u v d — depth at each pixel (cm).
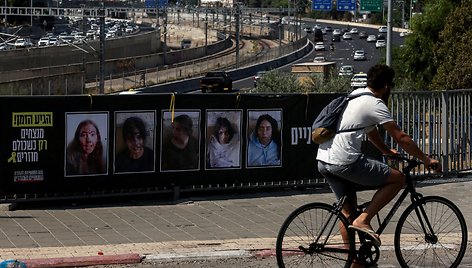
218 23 15362
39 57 8288
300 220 765
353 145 737
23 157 1184
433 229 830
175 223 1109
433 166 737
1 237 999
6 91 5338
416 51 3462
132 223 1105
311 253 762
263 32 15012
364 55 10100
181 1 15512
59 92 6041
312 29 15625
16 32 10550
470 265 871
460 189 1388
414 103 1441
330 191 1368
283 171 1346
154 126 1252
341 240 767
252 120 1316
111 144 1230
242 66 10188
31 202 1202
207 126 1287
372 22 16838
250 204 1257
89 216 1149
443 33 2873
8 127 1173
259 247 947
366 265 764
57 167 1202
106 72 8394
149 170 1255
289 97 1339
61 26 13788
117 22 14800
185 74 9000
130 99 1234
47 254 894
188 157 1279
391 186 752
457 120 1498
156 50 12019
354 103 738
